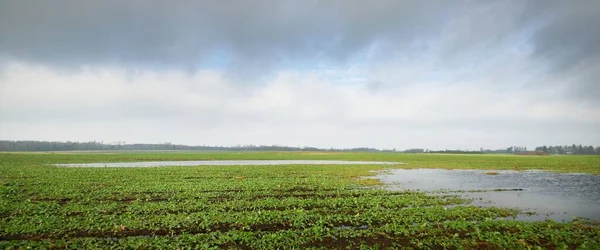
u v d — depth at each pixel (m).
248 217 19.09
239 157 123.50
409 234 16.55
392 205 23.89
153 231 16.59
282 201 24.64
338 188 33.12
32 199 25.11
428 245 15.06
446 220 19.69
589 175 53.38
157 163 77.38
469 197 28.94
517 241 15.33
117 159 93.75
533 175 53.06
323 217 19.64
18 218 18.39
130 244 14.33
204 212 20.39
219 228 17.41
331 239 15.70
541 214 22.39
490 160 108.25
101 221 18.12
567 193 32.66
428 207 23.56
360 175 48.59
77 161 78.88
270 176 44.81
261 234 16.20
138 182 35.72
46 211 20.59
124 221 18.06
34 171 47.00
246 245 14.69
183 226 17.47
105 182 35.41
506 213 21.95
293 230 17.19
